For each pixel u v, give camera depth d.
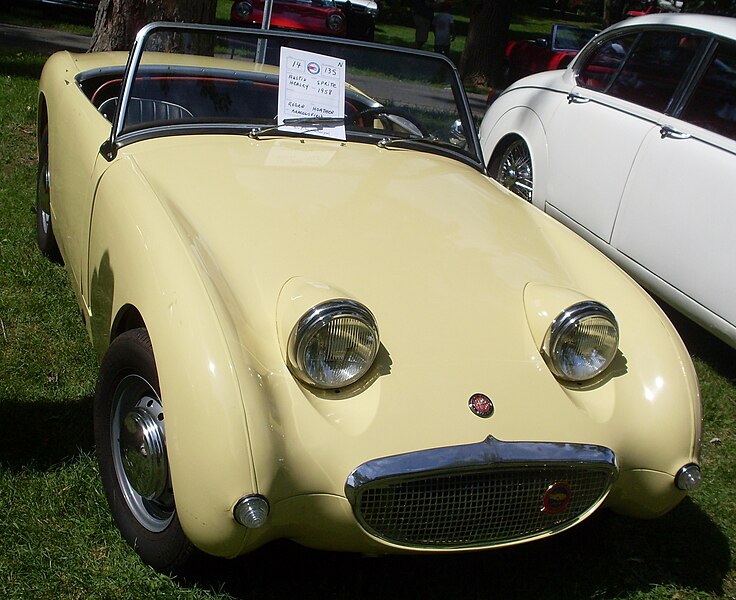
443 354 2.22
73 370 3.29
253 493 1.91
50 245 4.13
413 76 3.47
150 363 2.18
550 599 2.43
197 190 2.66
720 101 4.12
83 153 3.15
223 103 3.28
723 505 2.99
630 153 4.50
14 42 11.80
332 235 2.54
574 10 38.50
